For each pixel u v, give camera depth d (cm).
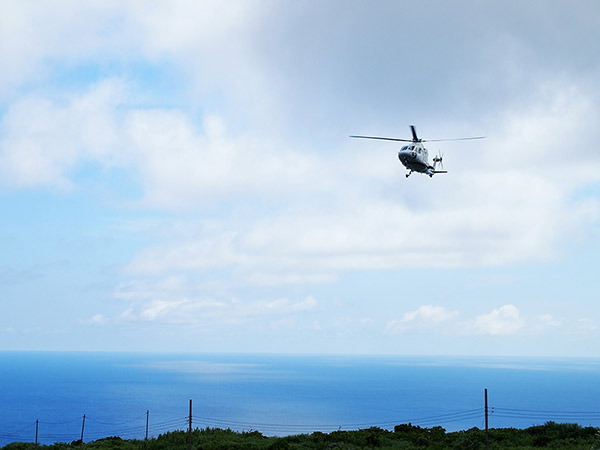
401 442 5175
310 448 4891
